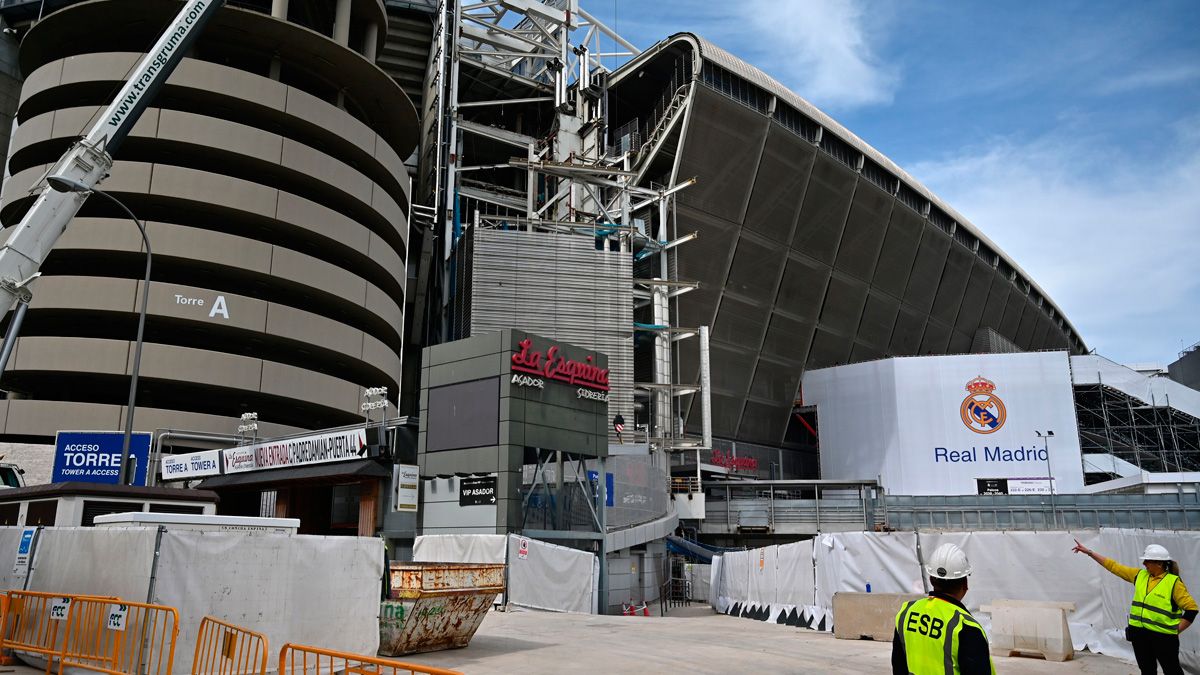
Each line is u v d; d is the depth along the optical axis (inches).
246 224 1861.5
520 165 2101.4
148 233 1702.8
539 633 671.1
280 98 1907.0
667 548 1616.6
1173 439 2861.7
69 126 1759.4
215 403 1838.1
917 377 2775.6
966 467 2691.9
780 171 2522.1
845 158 2664.9
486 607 569.6
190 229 1733.5
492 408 1093.1
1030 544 600.4
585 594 970.7
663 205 2283.5
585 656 527.5
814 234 2726.4
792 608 791.1
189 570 438.3
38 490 771.4
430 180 2544.3
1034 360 2741.1
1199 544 465.1
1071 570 584.4
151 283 1681.8
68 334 1763.0
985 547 617.0
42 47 1991.9
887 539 671.8
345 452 1135.0
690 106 2263.8
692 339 2496.3
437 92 2456.9
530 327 1967.3
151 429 1628.9
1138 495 1969.7
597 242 2272.4
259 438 1652.3
